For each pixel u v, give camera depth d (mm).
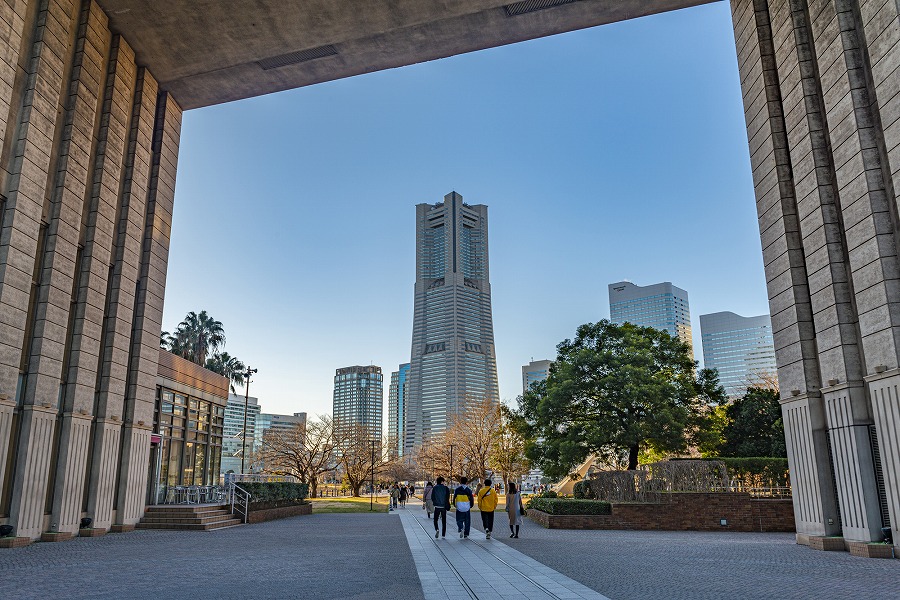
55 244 19234
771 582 10086
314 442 64125
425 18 25172
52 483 19156
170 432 28656
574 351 36000
